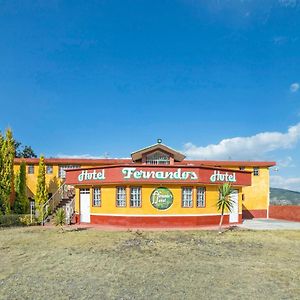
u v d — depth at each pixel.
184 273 14.16
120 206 30.02
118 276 13.68
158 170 29.36
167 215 29.67
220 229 27.69
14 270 14.64
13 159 38.19
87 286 12.38
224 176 31.66
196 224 30.08
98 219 31.05
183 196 30.27
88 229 28.02
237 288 12.21
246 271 14.54
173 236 24.23
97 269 14.79
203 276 13.72
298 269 15.01
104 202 30.81
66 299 11.02
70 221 32.31
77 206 32.69
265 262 16.31
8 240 22.52
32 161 41.47
